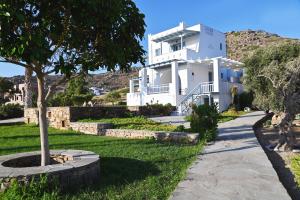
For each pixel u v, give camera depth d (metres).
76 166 7.46
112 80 97.44
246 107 33.53
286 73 13.07
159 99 34.00
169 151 11.88
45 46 6.23
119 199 6.49
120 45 7.63
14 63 7.56
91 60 7.78
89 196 6.75
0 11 5.58
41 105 8.10
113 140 15.19
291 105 12.77
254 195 6.55
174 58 36.59
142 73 36.97
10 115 31.58
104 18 6.85
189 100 32.41
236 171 8.58
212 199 6.32
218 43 42.34
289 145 12.77
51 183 6.84
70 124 19.97
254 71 19.52
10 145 13.67
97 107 22.47
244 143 13.51
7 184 6.72
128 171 8.79
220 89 33.06
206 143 13.80
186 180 7.72
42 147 8.09
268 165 9.30
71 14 6.61
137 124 19.44
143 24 8.01
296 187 7.83
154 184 7.50
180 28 39.16
